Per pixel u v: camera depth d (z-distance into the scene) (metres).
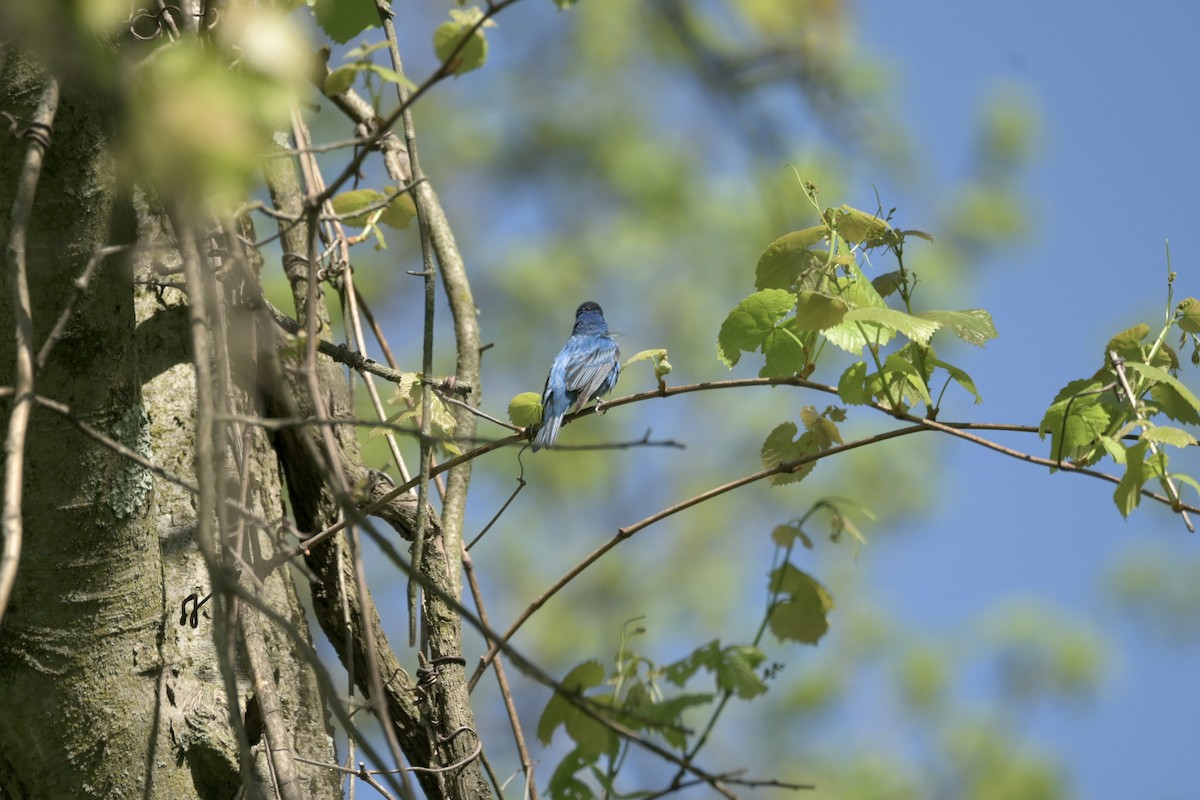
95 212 6.00
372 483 8.25
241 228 8.33
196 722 6.78
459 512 9.06
